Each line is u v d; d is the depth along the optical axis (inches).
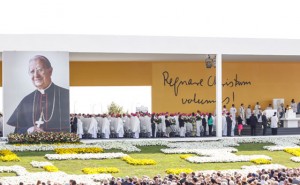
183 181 790.5
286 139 1435.8
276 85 1851.6
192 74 1790.1
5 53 1373.0
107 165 1087.0
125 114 1529.3
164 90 1777.8
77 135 1360.7
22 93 1379.2
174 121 1533.0
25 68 1379.2
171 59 1685.5
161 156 1192.2
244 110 1782.7
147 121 1502.2
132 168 1062.4
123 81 1769.2
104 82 1764.3
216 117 1499.8
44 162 1090.1
